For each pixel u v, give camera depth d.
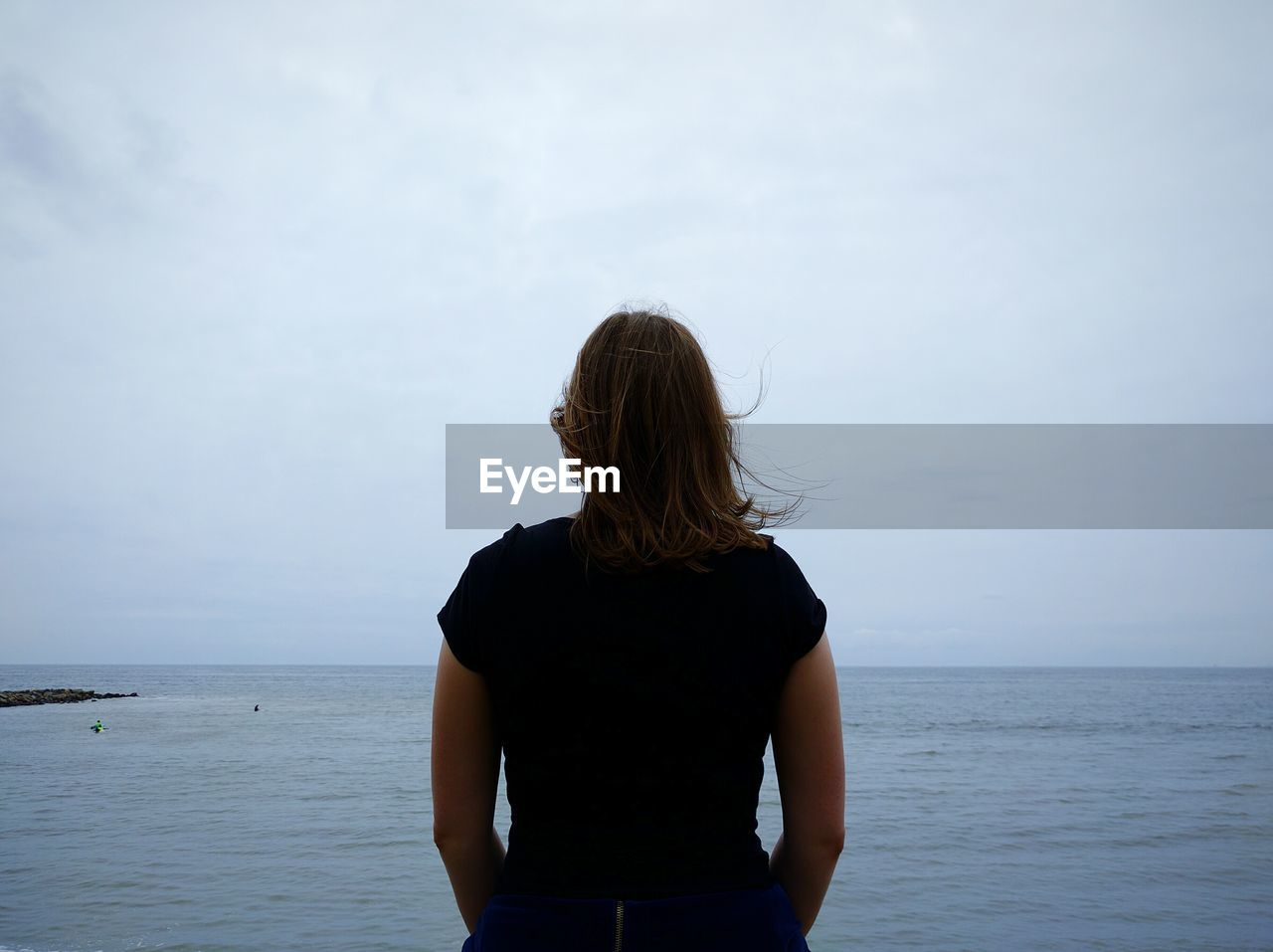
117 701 63.66
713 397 1.21
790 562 1.18
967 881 11.43
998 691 93.62
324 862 12.20
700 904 1.03
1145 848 13.60
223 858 12.45
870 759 27.41
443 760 1.18
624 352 1.19
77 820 15.63
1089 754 28.97
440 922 9.41
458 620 1.16
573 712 1.09
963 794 19.55
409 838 13.92
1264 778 22.42
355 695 76.25
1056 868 12.14
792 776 1.19
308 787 19.94
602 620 1.10
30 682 106.62
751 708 1.11
